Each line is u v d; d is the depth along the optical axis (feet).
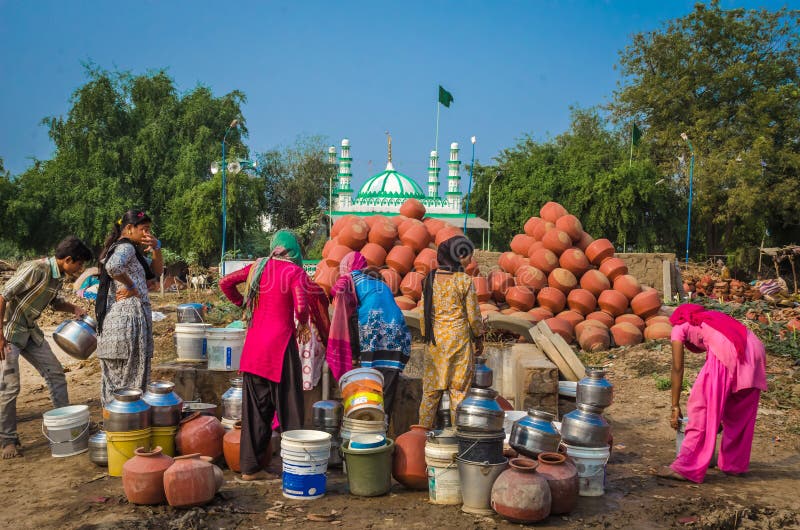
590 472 16.88
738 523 15.87
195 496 15.29
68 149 134.31
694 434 18.42
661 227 125.29
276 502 16.11
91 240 129.39
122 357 19.51
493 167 143.23
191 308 23.00
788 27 142.20
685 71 140.97
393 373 19.47
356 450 16.44
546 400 21.38
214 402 21.93
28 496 16.25
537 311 38.11
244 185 128.36
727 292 58.23
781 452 21.83
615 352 35.73
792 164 125.70
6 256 179.83
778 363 33.32
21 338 20.40
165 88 142.41
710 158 125.59
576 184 122.42
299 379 17.92
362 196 134.31
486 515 15.46
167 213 133.80
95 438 18.48
